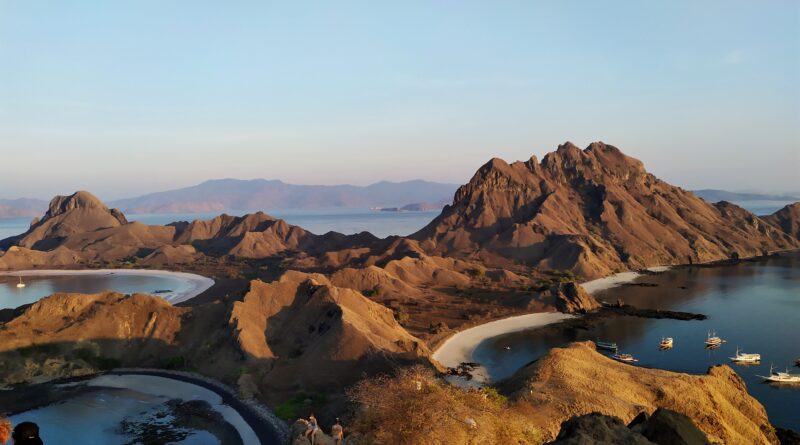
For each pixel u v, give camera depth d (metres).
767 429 59.91
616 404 54.12
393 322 115.31
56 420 74.31
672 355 112.19
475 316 148.62
